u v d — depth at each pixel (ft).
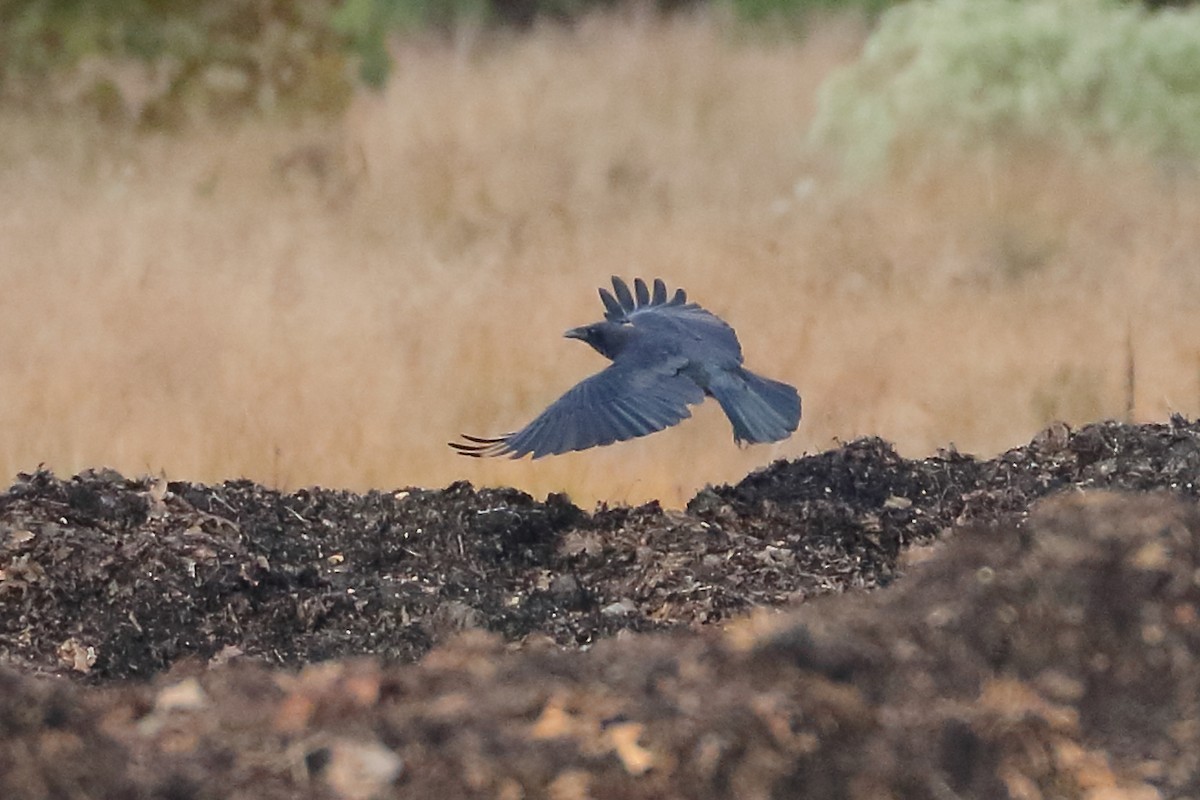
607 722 24.70
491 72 101.76
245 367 49.85
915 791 24.59
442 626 31.53
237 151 76.89
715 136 88.17
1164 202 70.18
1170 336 54.34
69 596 31.81
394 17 115.34
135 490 35.63
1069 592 27.61
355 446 44.57
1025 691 26.20
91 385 48.01
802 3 117.50
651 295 31.12
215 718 25.73
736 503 36.27
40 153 75.46
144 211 67.51
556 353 52.60
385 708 25.71
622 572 33.96
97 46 79.30
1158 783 25.16
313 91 81.87
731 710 24.84
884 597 28.84
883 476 37.27
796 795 24.30
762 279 61.72
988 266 64.34
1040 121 75.00
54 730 24.61
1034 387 49.67
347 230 70.08
